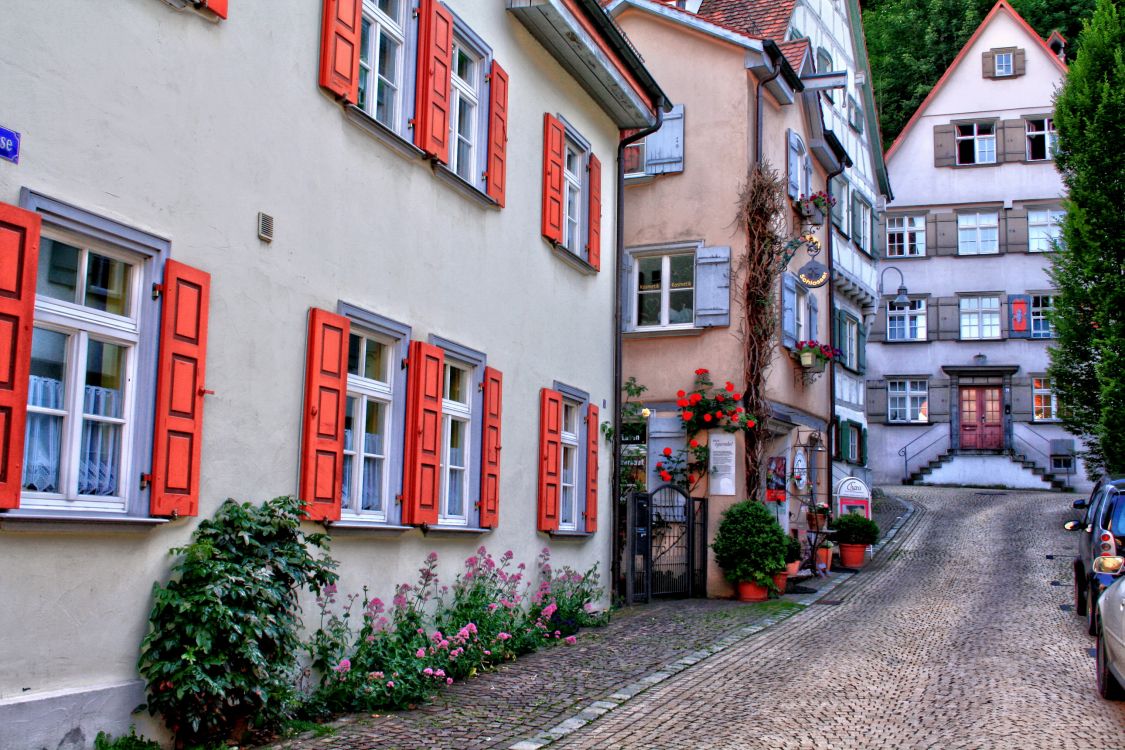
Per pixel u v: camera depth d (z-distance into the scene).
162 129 6.33
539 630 10.71
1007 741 6.83
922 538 23.05
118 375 6.08
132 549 5.99
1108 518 11.65
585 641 10.97
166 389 6.20
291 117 7.59
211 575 6.21
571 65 12.68
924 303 36.31
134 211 6.09
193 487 6.38
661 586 15.41
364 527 8.14
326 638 7.46
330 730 6.82
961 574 17.95
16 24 5.34
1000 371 35.06
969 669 9.52
